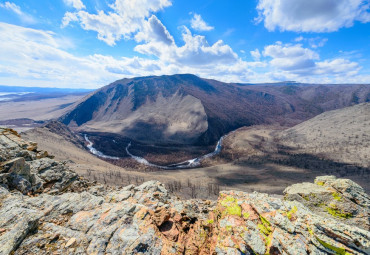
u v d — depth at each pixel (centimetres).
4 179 1883
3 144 2578
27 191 2027
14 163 2039
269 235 1421
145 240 1430
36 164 2661
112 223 1602
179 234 1730
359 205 1784
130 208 1839
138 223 1636
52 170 2734
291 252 1256
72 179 2894
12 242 1148
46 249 1204
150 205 2266
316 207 1881
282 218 1509
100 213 1731
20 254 1123
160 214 1875
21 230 1250
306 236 1342
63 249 1234
